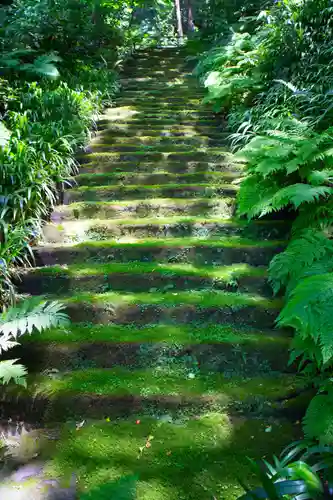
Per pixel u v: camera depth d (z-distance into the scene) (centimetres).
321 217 274
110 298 253
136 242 300
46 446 180
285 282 245
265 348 221
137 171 399
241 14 809
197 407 195
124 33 877
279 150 300
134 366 218
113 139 451
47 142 359
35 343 224
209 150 427
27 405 198
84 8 688
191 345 223
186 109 555
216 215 335
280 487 137
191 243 295
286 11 513
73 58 612
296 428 185
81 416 195
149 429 186
